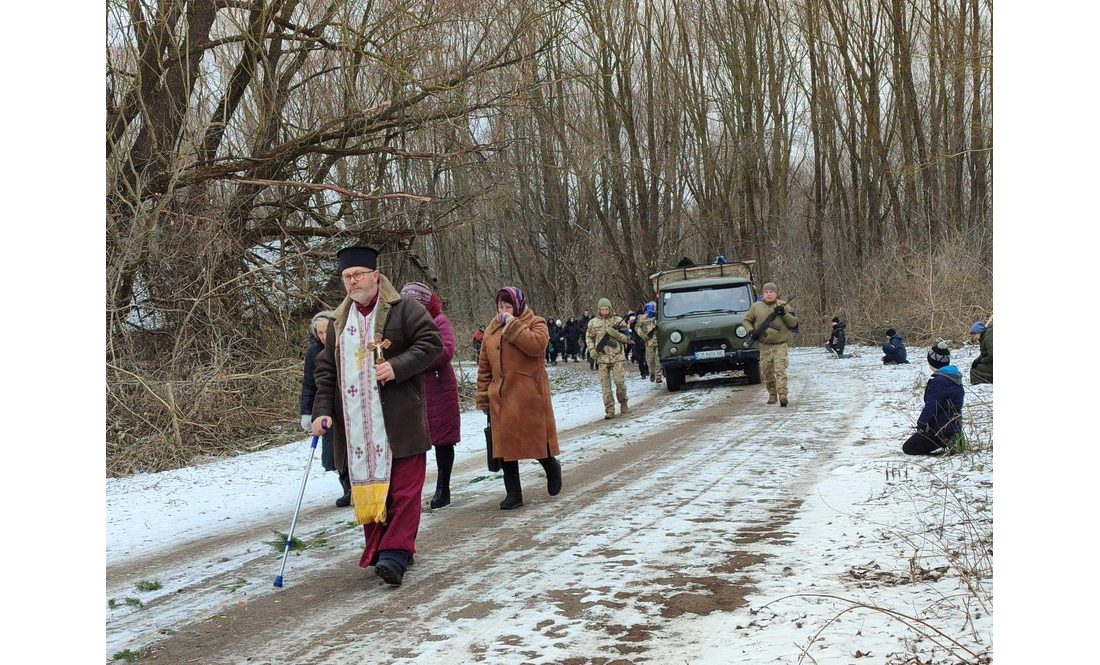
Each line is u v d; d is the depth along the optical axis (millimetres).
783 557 5305
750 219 36875
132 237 14664
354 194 17250
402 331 5449
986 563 4727
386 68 17297
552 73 21469
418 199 18188
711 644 3947
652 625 4270
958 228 30562
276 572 5906
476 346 28453
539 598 4836
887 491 6977
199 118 17047
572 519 6918
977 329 14766
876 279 30688
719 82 38281
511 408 7496
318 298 17875
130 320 15844
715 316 18672
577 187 40625
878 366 20938
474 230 39250
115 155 14969
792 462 8961
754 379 18672
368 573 5680
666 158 38250
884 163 32531
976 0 26578
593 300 44000
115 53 15906
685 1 37750
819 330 35500
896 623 3992
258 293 17188
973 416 10469
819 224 36750
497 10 18797
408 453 5359
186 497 9805
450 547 6230
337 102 18656
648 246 37750
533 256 45688
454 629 4426
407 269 22297
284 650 4289
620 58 35125
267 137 18312
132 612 5156
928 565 4832
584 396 20547
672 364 18438
